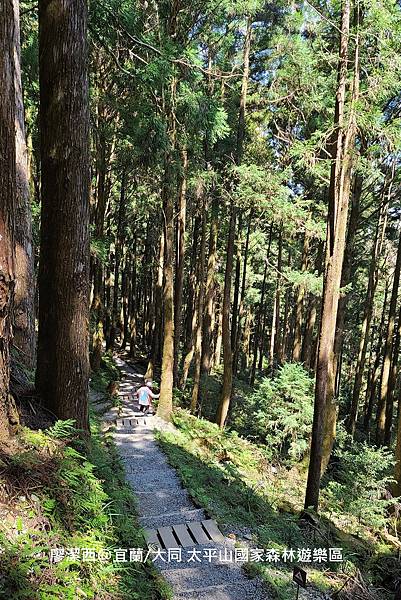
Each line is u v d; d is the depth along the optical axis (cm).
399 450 1009
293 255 2261
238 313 2170
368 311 1791
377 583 686
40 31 456
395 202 1717
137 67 1030
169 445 995
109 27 851
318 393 812
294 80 1170
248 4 1143
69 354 478
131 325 2870
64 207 464
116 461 796
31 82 1076
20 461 354
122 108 1138
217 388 2056
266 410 1280
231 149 1430
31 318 714
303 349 2181
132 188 1998
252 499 790
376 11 733
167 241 1249
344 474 1029
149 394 1316
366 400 2419
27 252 712
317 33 1099
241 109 1336
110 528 442
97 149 1521
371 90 777
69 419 461
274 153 1655
